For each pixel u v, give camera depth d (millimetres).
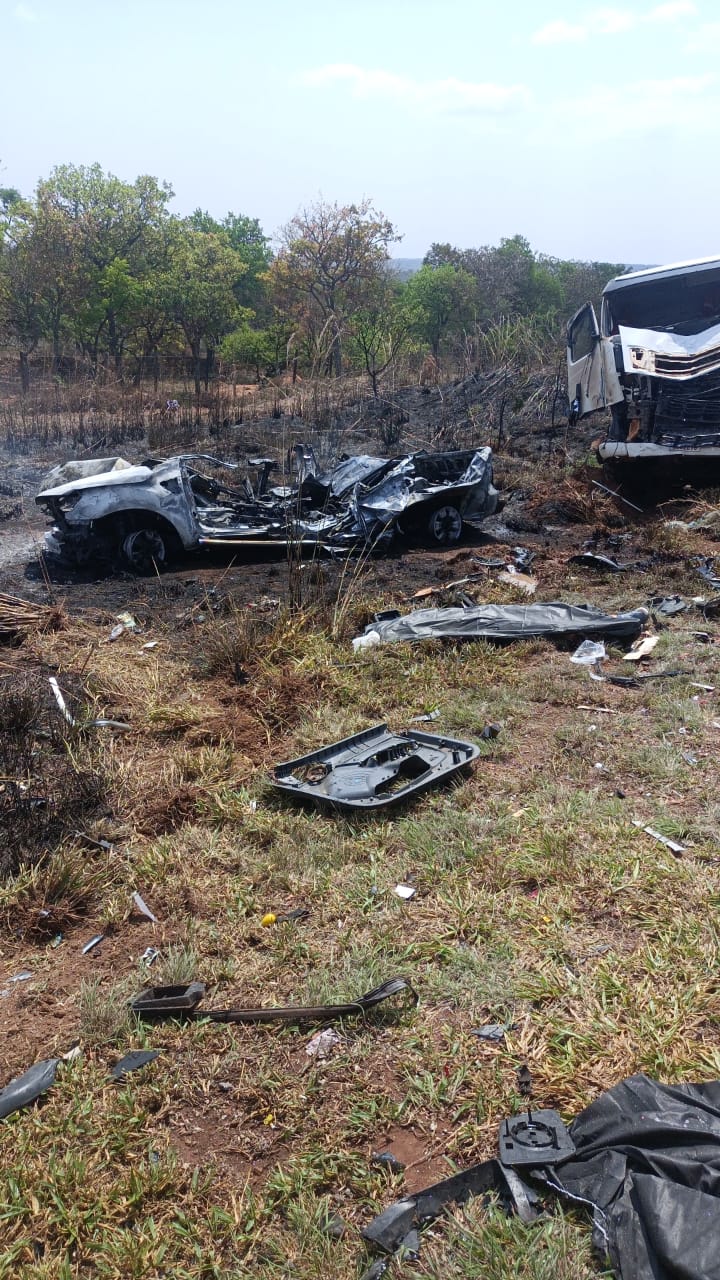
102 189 35125
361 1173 2740
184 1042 3318
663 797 4781
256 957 3775
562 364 20641
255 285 54531
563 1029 3219
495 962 3607
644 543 10227
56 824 4770
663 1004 3301
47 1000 3627
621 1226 2406
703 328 12336
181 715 5965
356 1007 3338
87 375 26828
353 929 3883
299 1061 3207
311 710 6090
